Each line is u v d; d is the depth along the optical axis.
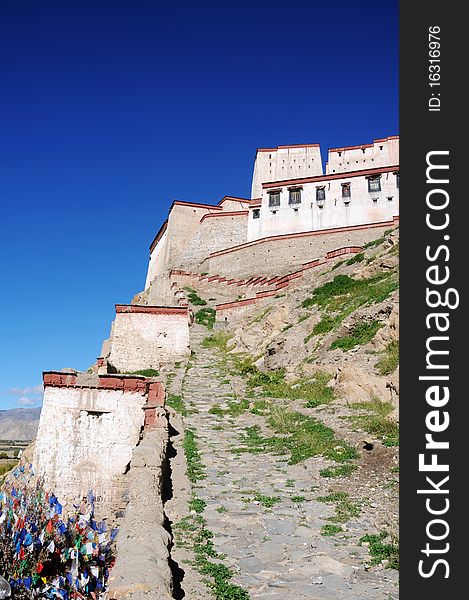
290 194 49.22
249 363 24.53
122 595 4.93
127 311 29.25
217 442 14.05
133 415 14.89
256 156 73.62
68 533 7.59
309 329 23.67
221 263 50.66
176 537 7.81
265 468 11.75
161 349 28.66
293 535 7.96
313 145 72.00
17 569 6.72
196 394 20.05
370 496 9.45
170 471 11.45
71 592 6.91
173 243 63.62
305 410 16.20
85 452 14.45
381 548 7.30
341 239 43.81
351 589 6.24
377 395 15.46
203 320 36.31
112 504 13.90
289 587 6.30
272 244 46.53
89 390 14.93
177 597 5.89
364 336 19.95
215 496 9.87
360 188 47.00
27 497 8.05
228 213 59.41
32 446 16.55
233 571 6.73
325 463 11.50
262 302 34.62
